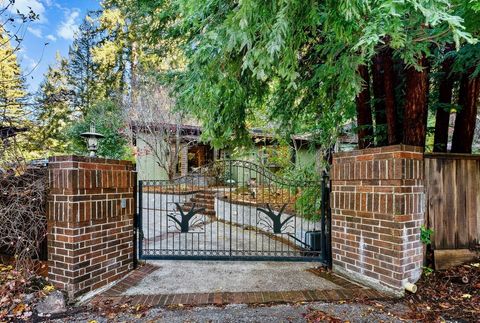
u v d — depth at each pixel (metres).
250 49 2.28
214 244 5.39
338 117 5.11
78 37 19.00
